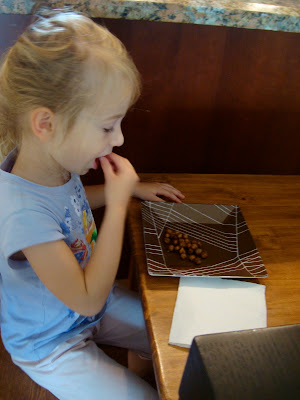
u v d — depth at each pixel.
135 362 1.20
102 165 0.91
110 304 1.13
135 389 0.93
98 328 1.09
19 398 1.06
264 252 1.03
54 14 0.87
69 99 0.74
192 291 0.88
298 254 1.03
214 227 1.07
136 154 1.36
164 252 0.96
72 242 0.93
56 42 0.74
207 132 1.35
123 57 0.78
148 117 1.28
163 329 0.79
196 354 0.47
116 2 1.00
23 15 1.03
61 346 0.96
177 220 1.07
